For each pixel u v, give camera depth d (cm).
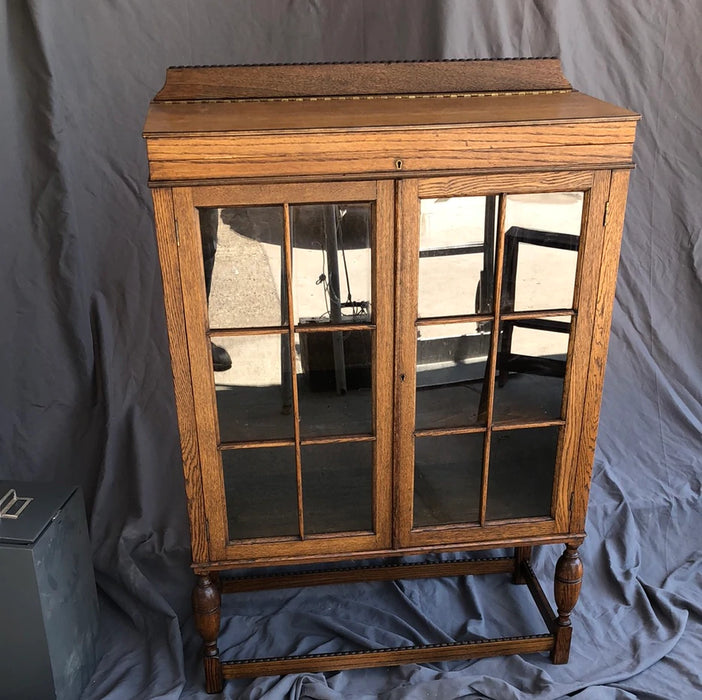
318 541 168
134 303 215
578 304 153
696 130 213
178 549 218
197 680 188
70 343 214
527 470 169
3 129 192
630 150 142
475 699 177
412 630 198
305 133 135
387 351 153
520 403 162
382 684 186
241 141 134
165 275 143
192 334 148
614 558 219
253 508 165
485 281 150
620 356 234
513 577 218
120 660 194
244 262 144
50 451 221
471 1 193
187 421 155
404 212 142
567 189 144
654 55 206
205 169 136
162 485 226
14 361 211
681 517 231
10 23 186
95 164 202
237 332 148
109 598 212
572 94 168
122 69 194
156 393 222
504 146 139
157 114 150
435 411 160
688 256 224
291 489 164
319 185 139
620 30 204
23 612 163
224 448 158
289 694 179
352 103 161
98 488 219
